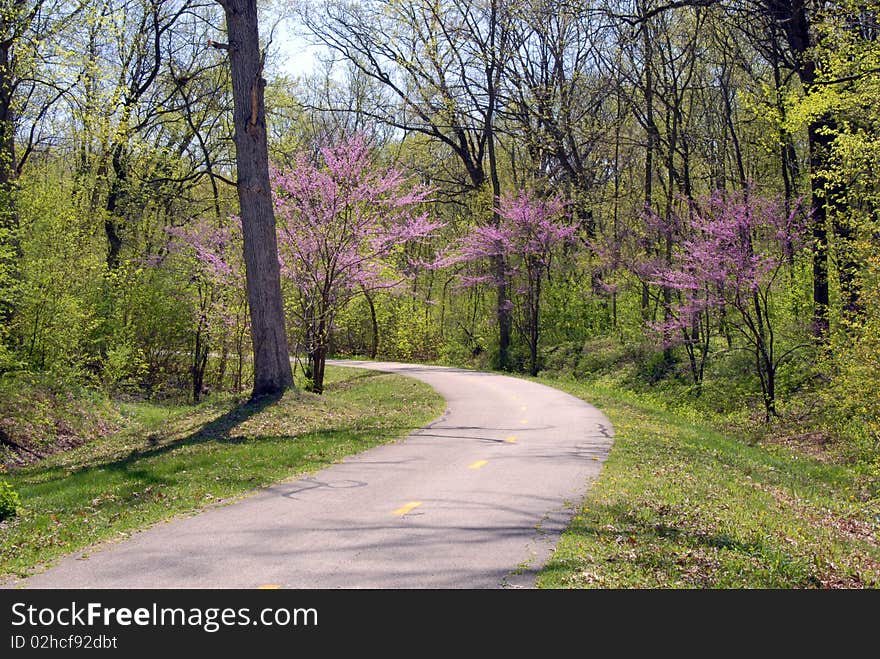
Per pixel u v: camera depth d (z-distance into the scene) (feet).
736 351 89.45
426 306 162.71
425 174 143.84
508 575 20.40
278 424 51.31
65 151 96.58
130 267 85.51
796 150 104.32
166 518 27.96
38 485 39.88
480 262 140.77
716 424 72.49
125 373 79.36
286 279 78.43
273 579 20.49
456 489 31.63
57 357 67.56
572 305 128.26
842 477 48.78
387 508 28.32
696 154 104.32
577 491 31.09
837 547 27.53
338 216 74.64
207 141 105.91
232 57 56.08
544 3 90.27
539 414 60.80
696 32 95.61
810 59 67.41
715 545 24.21
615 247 104.99
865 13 63.98
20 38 61.87
